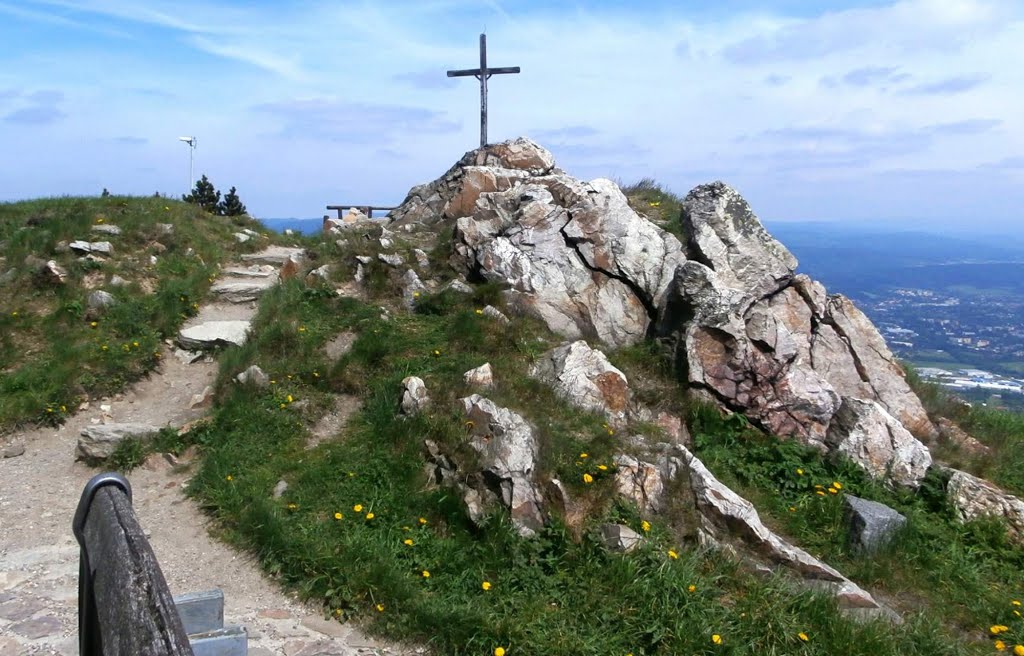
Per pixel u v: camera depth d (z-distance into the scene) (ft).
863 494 25.03
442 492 21.49
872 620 18.57
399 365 28.09
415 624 17.43
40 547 20.66
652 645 17.28
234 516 21.45
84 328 32.30
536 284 32.55
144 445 25.44
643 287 32.45
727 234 33.35
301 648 16.78
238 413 26.23
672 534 21.25
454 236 36.52
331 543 19.92
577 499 21.66
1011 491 27.68
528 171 43.70
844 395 29.25
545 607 18.20
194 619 12.59
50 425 27.45
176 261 38.73
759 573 20.33
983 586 21.63
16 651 15.80
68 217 39.83
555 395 26.11
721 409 27.73
